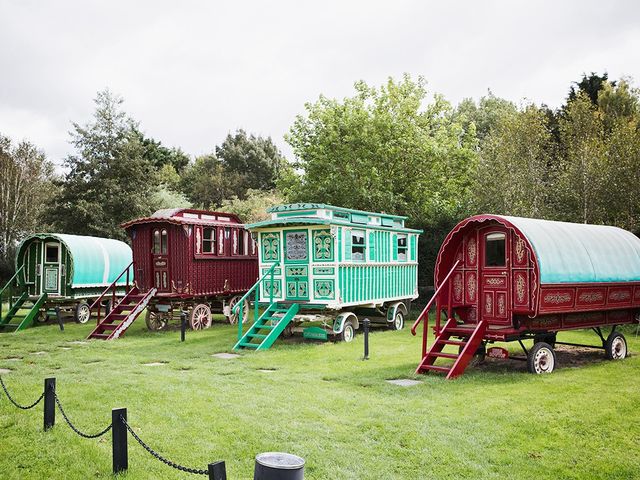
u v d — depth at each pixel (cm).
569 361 1295
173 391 994
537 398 927
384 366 1242
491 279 1234
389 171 2878
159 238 2059
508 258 1202
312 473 639
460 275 1292
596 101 3631
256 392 991
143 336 1847
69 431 787
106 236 3975
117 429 643
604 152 2162
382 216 1988
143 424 809
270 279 1766
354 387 1037
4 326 2142
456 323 1269
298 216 1725
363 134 2833
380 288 1902
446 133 2995
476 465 661
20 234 4288
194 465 665
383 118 2858
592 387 1002
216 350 1512
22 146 4334
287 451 700
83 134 4100
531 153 2372
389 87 3058
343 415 847
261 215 4219
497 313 1221
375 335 1802
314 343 1639
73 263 2195
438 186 2925
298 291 1725
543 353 1158
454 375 1107
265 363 1309
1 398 965
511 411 854
